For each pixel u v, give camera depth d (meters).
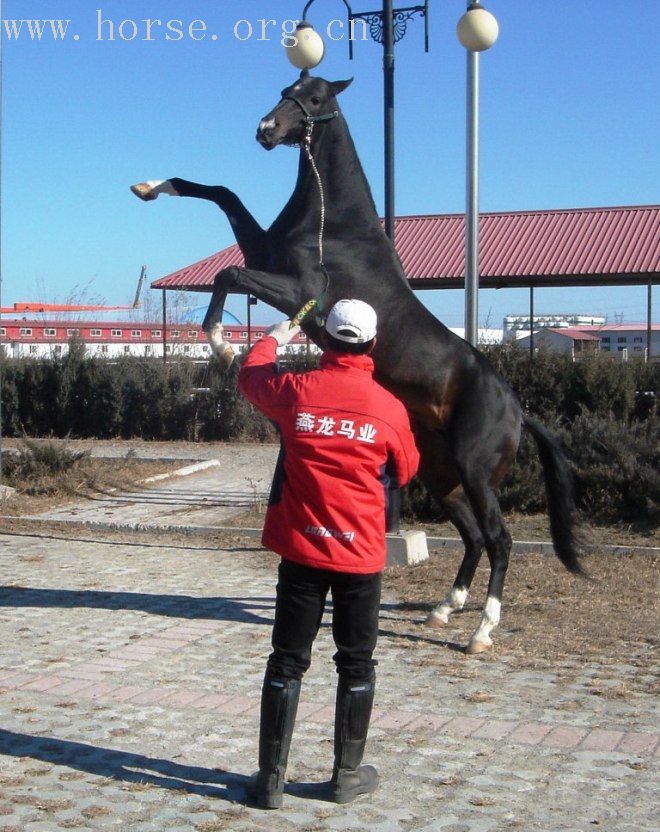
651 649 7.07
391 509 9.95
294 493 4.44
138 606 8.38
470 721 5.61
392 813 4.45
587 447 12.43
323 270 6.73
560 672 6.56
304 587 4.49
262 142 6.51
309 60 7.90
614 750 5.18
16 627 7.67
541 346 21.14
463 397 7.27
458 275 25.52
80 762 5.02
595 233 26.11
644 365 19.59
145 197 6.74
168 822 4.35
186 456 19.33
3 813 4.41
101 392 23.06
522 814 4.43
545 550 10.45
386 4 10.04
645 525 11.39
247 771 4.93
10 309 39.72
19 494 14.35
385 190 10.16
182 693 6.13
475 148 10.84
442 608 7.80
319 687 6.25
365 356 4.54
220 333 5.65
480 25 9.37
